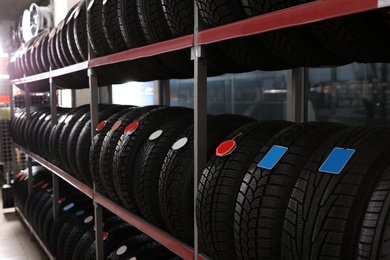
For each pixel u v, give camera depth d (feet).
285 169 3.44
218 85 28.55
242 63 4.61
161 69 6.52
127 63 6.86
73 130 8.46
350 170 2.94
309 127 3.84
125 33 5.93
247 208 3.53
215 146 4.84
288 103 7.17
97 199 7.51
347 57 3.74
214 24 4.09
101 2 6.63
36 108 14.28
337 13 2.71
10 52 18.89
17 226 14.92
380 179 2.81
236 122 5.20
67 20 8.52
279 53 4.03
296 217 3.11
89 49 7.43
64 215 9.97
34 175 14.33
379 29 3.06
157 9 5.21
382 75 16.89
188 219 4.82
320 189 3.02
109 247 7.72
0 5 17.17
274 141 3.81
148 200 5.32
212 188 3.97
